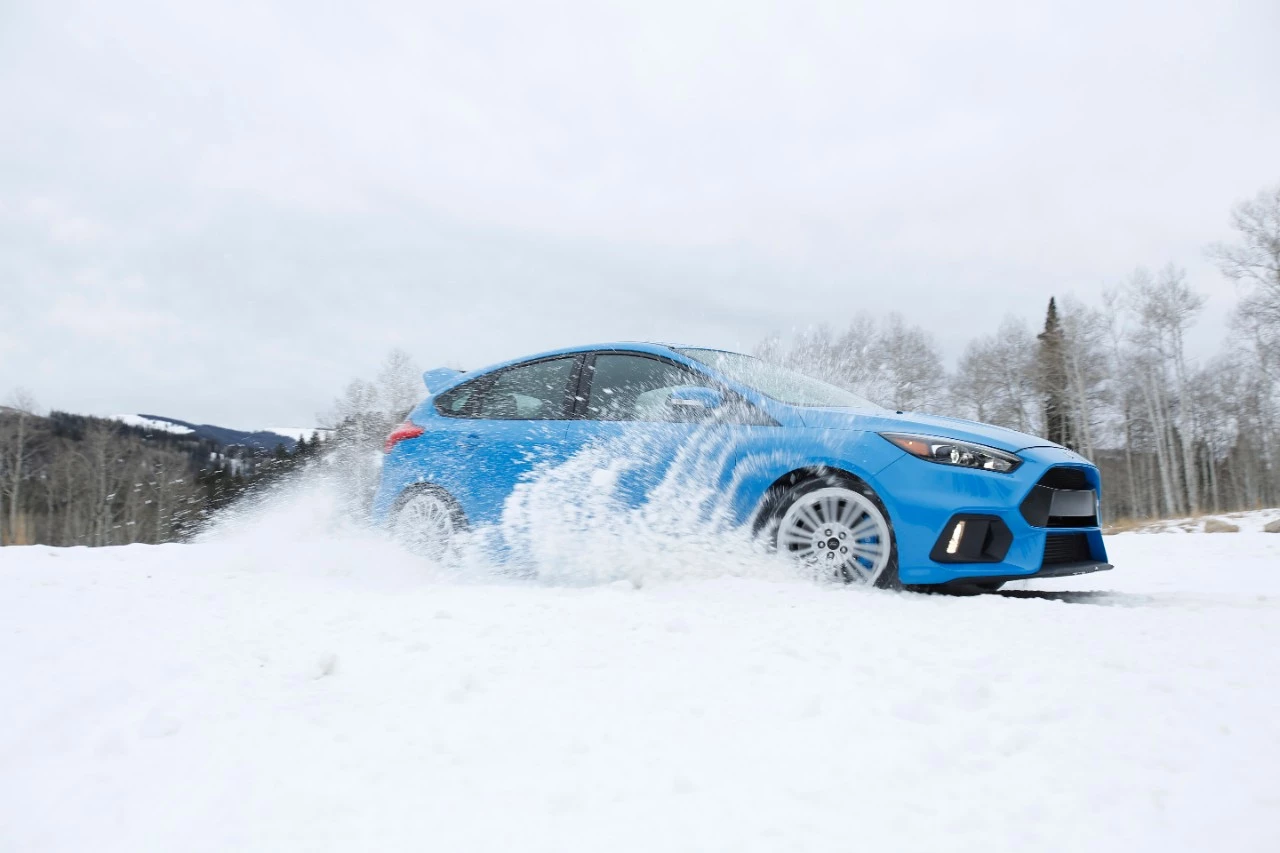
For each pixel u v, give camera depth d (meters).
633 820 1.24
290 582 3.48
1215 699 1.75
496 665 2.01
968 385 52.12
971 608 2.88
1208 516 17.75
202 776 1.40
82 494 44.81
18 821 1.26
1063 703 1.73
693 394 4.00
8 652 2.10
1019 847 1.14
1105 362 47.19
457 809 1.28
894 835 1.18
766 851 1.14
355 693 1.82
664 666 2.01
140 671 1.94
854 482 3.70
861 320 26.48
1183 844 1.14
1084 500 3.65
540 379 4.57
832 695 1.78
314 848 1.17
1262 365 38.56
